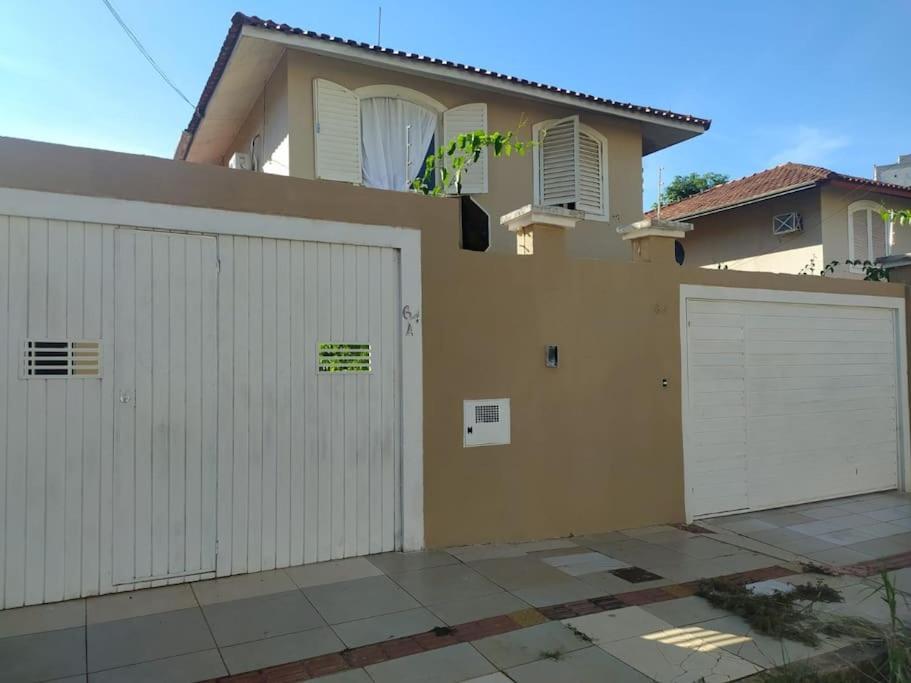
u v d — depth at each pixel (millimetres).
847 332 9359
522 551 6270
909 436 9852
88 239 4734
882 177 21922
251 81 9852
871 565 6320
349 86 9328
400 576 5387
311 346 5566
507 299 6586
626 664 4105
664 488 7547
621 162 11523
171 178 5008
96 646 4047
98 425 4730
